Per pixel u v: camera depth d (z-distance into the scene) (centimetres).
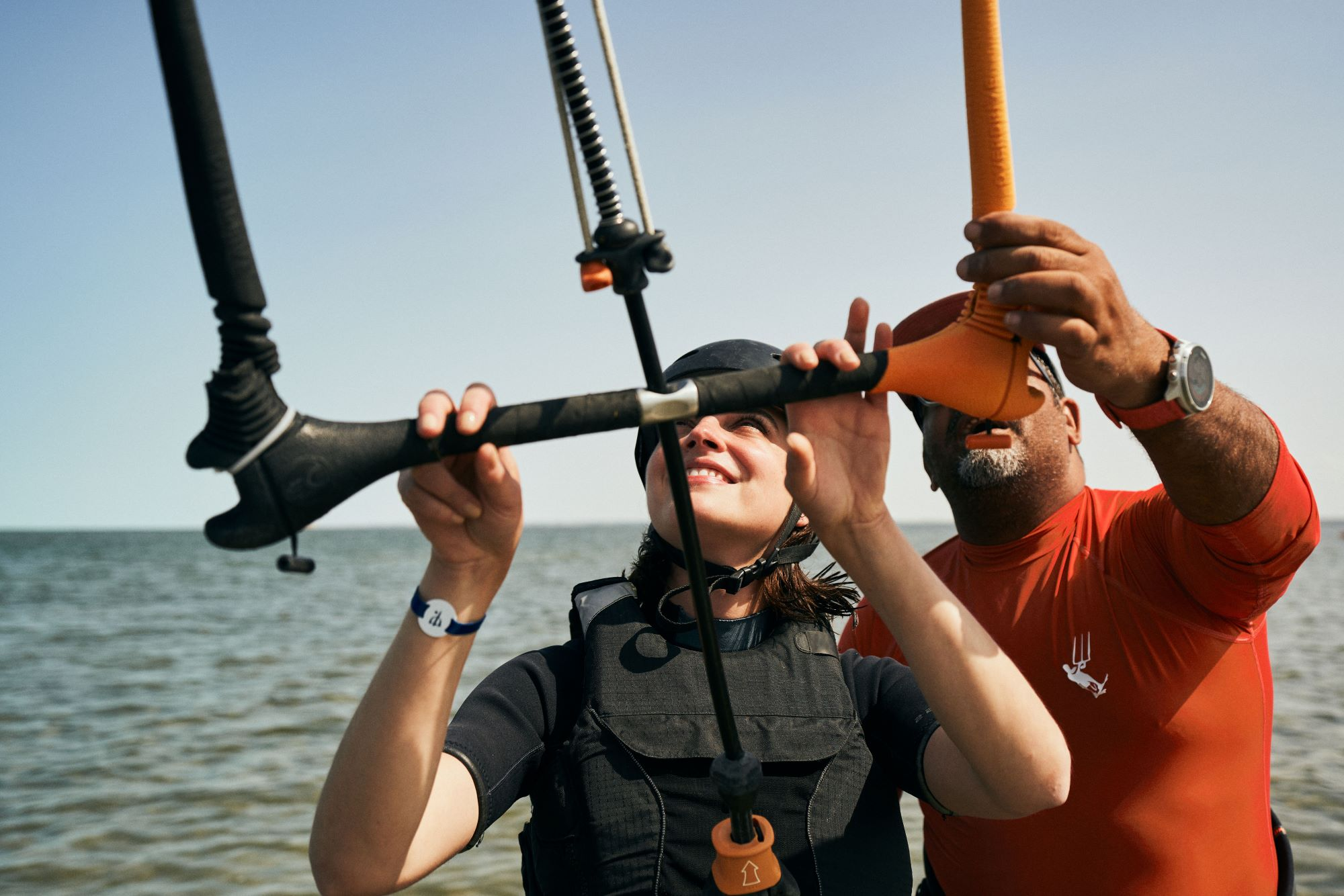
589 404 129
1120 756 246
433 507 135
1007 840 255
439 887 600
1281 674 1186
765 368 134
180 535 17600
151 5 105
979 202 142
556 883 170
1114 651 250
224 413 120
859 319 141
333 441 124
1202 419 182
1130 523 259
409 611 145
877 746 190
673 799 168
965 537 281
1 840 670
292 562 123
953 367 138
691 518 133
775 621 201
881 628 287
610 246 122
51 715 1070
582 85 119
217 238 113
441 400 130
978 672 149
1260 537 210
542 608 2233
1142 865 242
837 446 146
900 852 181
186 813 727
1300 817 650
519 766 174
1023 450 258
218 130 110
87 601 2683
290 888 596
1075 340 143
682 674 181
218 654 1555
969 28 138
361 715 147
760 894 142
